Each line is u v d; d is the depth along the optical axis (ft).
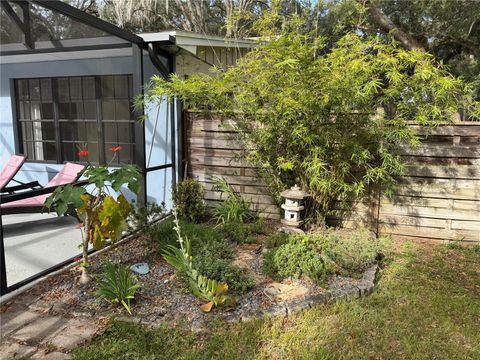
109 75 18.17
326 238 12.05
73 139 19.72
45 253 12.19
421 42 24.36
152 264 11.10
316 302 8.82
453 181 13.21
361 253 10.87
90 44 14.69
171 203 17.54
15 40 14.33
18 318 8.33
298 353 7.16
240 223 14.40
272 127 13.03
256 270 10.73
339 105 11.96
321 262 10.35
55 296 9.25
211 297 8.58
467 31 23.31
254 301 9.02
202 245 11.54
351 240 11.90
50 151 20.36
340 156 13.10
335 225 14.90
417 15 23.93
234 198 15.61
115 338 7.57
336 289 9.52
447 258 12.17
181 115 16.67
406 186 13.79
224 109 14.06
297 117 12.21
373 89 11.22
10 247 12.73
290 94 11.72
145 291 9.36
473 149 12.81
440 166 13.26
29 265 11.19
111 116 18.56
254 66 12.48
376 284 10.09
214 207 16.71
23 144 20.81
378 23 22.86
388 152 12.94
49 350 7.22
